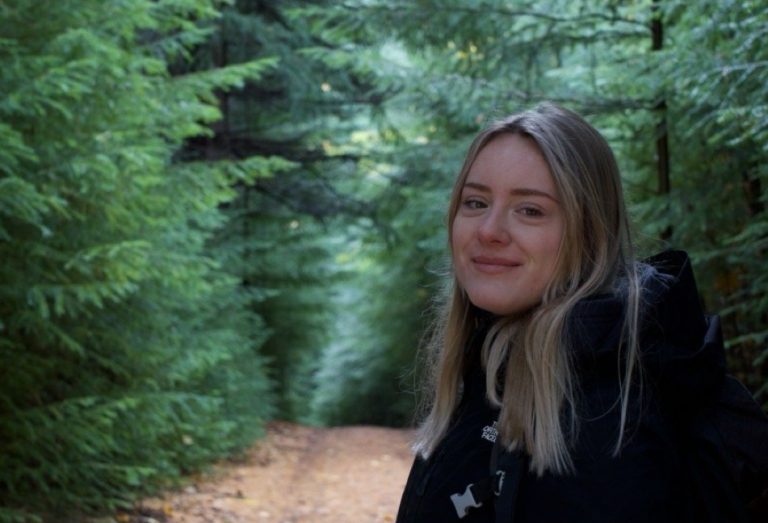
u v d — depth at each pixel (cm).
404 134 1584
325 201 1415
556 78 787
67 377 589
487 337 156
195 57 1115
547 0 690
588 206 150
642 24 654
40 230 500
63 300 490
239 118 1323
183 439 764
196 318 809
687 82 458
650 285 141
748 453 142
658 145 631
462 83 688
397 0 698
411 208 1247
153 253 578
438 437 165
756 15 401
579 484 131
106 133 528
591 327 138
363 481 812
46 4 498
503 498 136
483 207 158
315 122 1411
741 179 589
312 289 1577
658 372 136
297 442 1070
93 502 567
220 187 770
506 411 143
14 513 474
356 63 766
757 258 517
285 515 654
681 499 133
